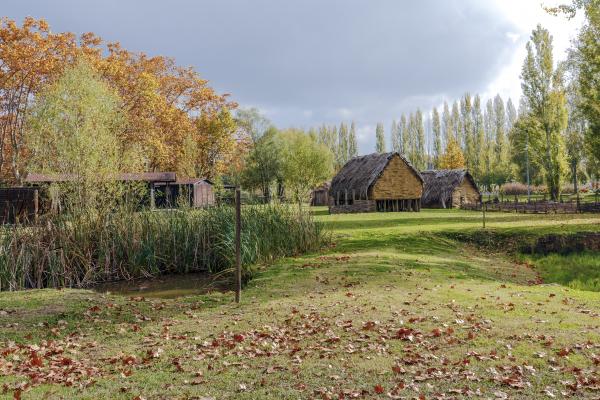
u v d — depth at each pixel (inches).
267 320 379.2
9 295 513.3
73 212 716.0
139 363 290.0
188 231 711.7
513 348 296.0
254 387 244.8
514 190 3292.3
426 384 241.6
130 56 2337.6
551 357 276.8
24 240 611.2
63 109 1147.3
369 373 260.2
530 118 2338.8
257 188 2861.7
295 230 799.1
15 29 1872.5
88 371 274.7
